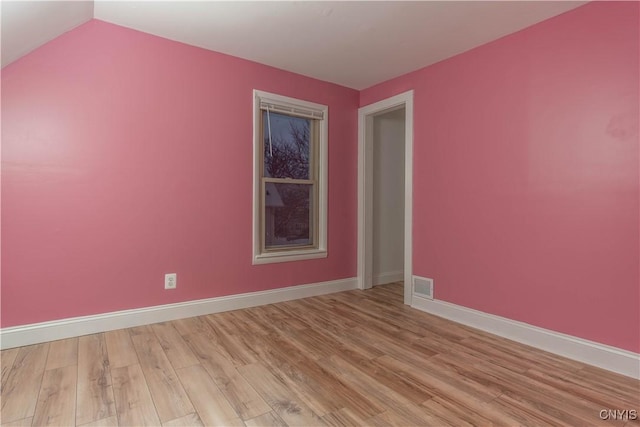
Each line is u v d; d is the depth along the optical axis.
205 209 2.96
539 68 2.40
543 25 2.38
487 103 2.72
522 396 1.77
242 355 2.20
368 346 2.38
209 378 1.91
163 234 2.77
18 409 1.60
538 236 2.41
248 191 3.18
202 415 1.58
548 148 2.35
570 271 2.25
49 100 2.33
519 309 2.51
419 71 3.28
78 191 2.44
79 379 1.87
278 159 3.48
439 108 3.09
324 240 3.73
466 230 2.87
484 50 2.75
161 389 1.79
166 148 2.77
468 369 2.06
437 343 2.45
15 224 2.25
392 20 2.42
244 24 2.51
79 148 2.43
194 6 2.29
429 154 3.17
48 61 2.32
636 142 1.97
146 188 2.69
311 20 2.45
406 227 3.38
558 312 2.31
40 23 2.04
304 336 2.54
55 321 2.38
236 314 3.02
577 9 2.21
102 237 2.53
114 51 2.54
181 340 2.42
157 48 2.71
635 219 1.99
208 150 2.96
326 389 1.82
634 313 1.99
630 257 2.01
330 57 3.06
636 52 1.97
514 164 2.54
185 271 2.88
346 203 3.92
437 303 3.08
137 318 2.67
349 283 3.95
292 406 1.66
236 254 3.13
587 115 2.17
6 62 2.17
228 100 3.05
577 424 1.55
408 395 1.77
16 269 2.26
